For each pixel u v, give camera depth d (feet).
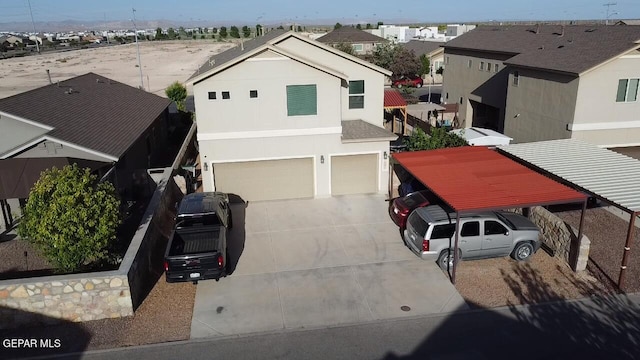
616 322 41.09
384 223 61.93
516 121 90.99
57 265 44.47
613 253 52.90
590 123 75.61
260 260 52.75
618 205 44.73
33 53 393.70
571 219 62.80
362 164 70.90
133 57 343.67
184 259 44.37
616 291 45.62
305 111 66.95
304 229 60.54
